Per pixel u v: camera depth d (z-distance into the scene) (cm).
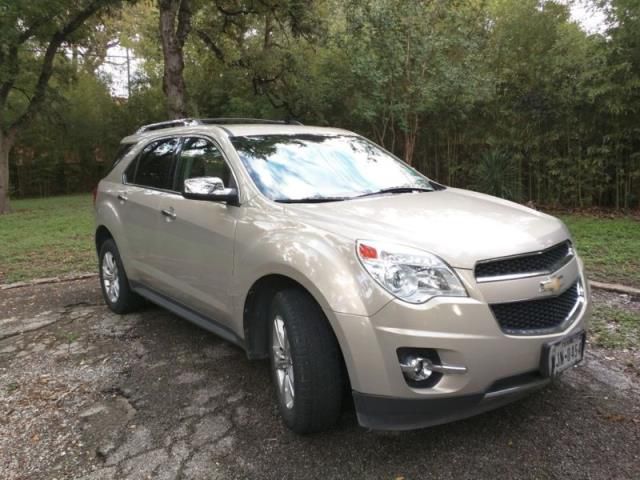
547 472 268
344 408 312
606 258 676
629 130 1047
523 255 281
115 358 432
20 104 2258
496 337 264
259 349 348
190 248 395
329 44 1465
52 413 348
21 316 550
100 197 549
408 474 271
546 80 1117
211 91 1923
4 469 291
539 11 1158
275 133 419
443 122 1343
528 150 1209
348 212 320
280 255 303
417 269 266
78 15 1684
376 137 1480
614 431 301
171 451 300
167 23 1273
